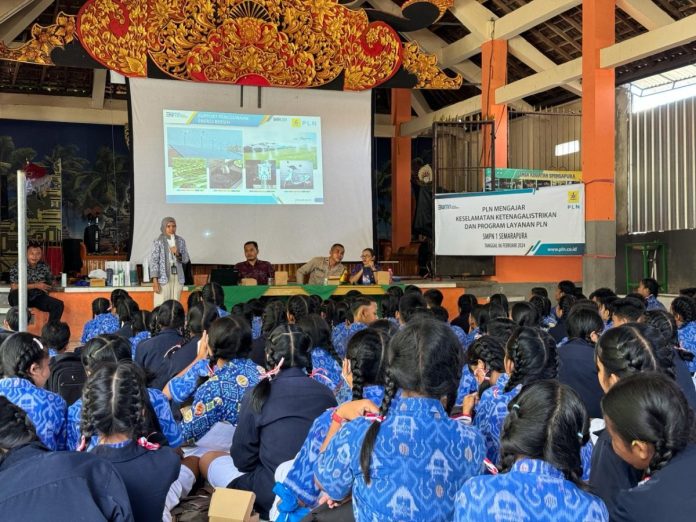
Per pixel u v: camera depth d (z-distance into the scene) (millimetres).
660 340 2350
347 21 10586
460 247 10023
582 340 3604
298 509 2301
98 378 2135
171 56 10039
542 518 1505
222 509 2482
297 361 2797
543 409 1546
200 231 10344
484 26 11086
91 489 1734
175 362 3811
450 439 1788
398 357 1802
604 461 1969
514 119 15578
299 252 10711
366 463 1769
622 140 12883
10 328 4824
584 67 9414
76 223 16609
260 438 2777
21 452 1771
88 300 8812
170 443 2729
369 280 9539
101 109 16031
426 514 1745
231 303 8750
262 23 10281
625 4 9461
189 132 10359
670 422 1543
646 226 12469
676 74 11734
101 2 9742
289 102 10773
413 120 14492
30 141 16297
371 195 11039
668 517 1550
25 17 11773
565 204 9328
